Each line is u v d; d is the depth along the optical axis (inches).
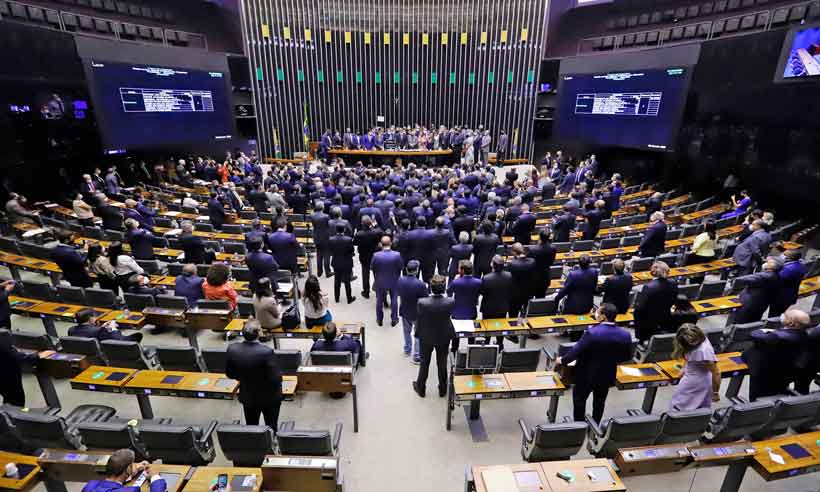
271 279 270.2
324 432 144.3
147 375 191.8
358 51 936.9
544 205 542.3
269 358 162.9
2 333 187.6
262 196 494.3
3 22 452.8
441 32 933.2
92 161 592.1
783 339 175.8
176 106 672.4
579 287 237.6
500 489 132.4
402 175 597.3
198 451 151.9
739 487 173.9
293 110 932.6
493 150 979.3
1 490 135.3
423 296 243.9
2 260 329.4
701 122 581.9
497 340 266.1
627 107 652.7
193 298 262.4
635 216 441.4
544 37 883.4
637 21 753.0
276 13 872.9
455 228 365.7
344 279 325.7
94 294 265.3
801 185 450.9
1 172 455.5
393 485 175.2
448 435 202.4
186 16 773.3
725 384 244.8
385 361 261.0
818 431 164.6
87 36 548.7
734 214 430.9
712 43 545.6
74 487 171.0
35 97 489.4
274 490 140.9
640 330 223.9
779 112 472.1
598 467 140.9
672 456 144.2
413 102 977.5
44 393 211.3
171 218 478.3
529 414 217.2
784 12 536.4
